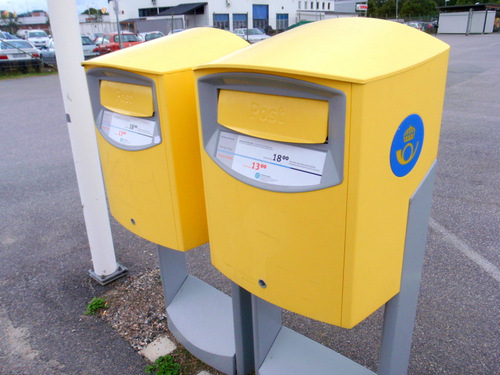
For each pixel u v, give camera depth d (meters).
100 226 2.89
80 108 2.57
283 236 1.32
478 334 2.42
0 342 2.48
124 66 1.65
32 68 17.16
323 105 1.12
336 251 1.23
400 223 1.34
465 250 3.30
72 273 3.16
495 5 40.03
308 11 39.84
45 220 4.11
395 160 1.22
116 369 2.25
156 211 1.85
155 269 3.16
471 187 4.51
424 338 2.40
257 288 1.48
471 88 10.48
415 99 1.23
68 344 2.44
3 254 3.49
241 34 26.44
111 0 39.44
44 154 6.22
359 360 2.29
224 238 1.54
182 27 32.19
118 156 1.90
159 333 2.49
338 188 1.15
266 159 1.30
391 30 1.31
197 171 1.76
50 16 2.43
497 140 6.13
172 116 1.62
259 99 1.26
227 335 2.17
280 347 1.92
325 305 1.32
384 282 1.37
